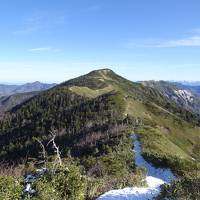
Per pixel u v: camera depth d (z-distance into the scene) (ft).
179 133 591.78
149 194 74.54
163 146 288.71
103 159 202.49
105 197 77.30
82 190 81.46
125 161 203.62
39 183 73.77
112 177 125.29
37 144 504.02
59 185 78.64
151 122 565.53
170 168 170.91
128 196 75.20
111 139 319.68
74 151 371.97
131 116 522.88
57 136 513.86
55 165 85.61
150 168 179.01
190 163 173.27
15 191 69.10
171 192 67.51
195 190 65.82
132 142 288.51
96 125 516.73
